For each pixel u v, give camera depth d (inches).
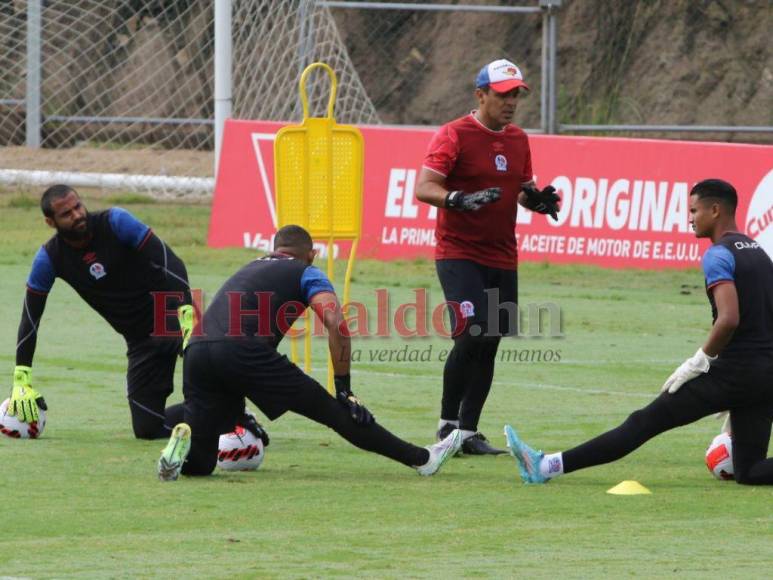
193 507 925.8
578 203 2458.2
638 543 824.9
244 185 2630.4
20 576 736.3
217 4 2741.1
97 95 3880.4
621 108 4347.9
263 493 978.1
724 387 979.9
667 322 1988.2
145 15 3959.2
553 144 2482.8
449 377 1179.3
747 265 978.1
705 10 4490.7
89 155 3641.7
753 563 773.9
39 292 1189.1
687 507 933.8
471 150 1168.8
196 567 759.1
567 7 4461.1
